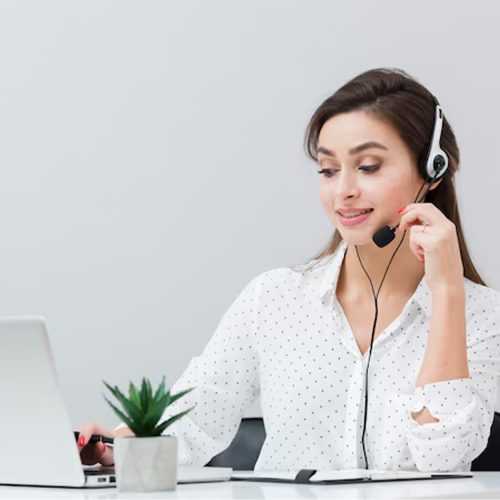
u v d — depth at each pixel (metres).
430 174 3.30
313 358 3.39
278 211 5.02
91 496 2.20
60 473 2.41
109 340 5.06
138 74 5.11
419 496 2.12
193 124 5.08
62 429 2.38
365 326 3.38
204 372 3.48
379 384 3.29
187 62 5.10
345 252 3.45
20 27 5.16
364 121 3.23
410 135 3.26
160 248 5.06
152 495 2.21
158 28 5.11
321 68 5.03
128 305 5.06
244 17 5.07
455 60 4.99
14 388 2.39
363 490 2.28
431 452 2.94
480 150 4.96
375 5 5.02
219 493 2.24
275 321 3.47
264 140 5.04
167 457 2.29
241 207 5.04
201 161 5.07
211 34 5.09
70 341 5.08
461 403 2.99
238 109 5.06
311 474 2.57
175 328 5.04
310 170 4.99
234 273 5.04
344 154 3.25
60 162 5.13
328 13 5.04
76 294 5.09
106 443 2.97
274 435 3.42
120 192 5.10
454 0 4.99
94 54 5.13
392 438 3.08
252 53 5.06
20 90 5.16
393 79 3.28
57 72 5.14
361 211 3.25
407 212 3.18
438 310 3.07
